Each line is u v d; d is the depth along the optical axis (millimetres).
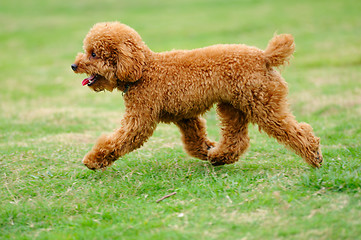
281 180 5824
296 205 5047
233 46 6336
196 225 4836
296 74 15773
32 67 20672
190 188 5883
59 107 13555
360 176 5543
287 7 29000
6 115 12500
